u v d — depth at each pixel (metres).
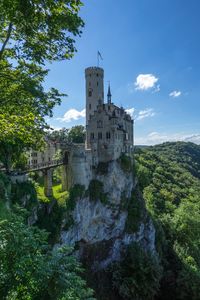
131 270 61.09
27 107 17.52
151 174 145.00
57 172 80.38
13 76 15.31
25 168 49.25
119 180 70.00
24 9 11.50
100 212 64.06
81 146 59.44
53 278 11.43
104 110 70.12
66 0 11.80
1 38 13.89
